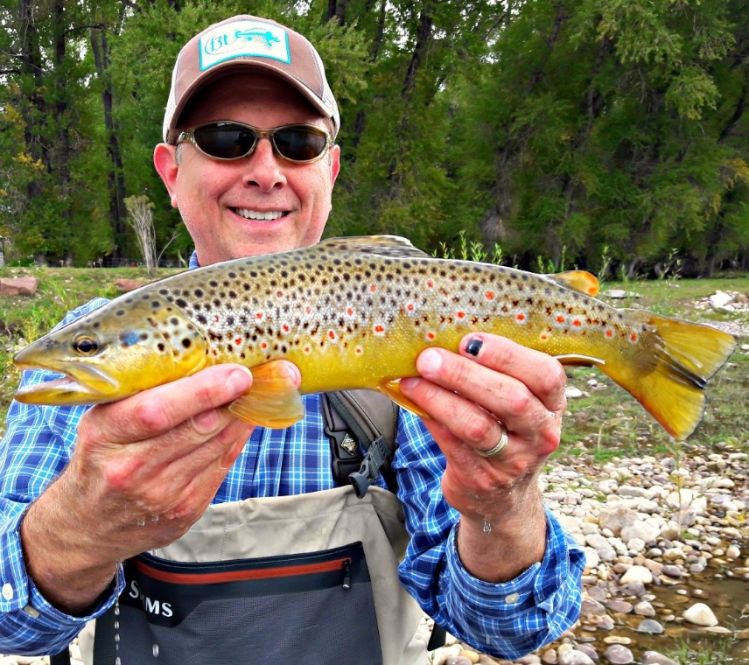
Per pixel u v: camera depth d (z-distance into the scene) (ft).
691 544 3.64
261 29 1.88
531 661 2.66
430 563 1.59
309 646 1.49
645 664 2.60
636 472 4.66
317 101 1.89
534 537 1.48
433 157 18.03
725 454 4.97
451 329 1.40
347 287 1.38
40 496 1.34
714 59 16.97
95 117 18.75
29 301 8.38
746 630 2.83
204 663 1.46
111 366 1.25
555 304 1.46
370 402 1.66
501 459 1.22
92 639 1.60
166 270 10.97
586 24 15.62
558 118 17.25
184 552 1.50
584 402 6.11
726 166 18.03
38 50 17.33
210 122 1.86
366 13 17.12
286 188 1.91
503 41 17.88
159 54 14.53
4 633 1.35
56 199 17.46
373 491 1.61
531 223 17.88
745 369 6.95
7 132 16.98
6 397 5.65
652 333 1.50
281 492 1.60
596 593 3.14
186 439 1.11
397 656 1.63
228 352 1.32
